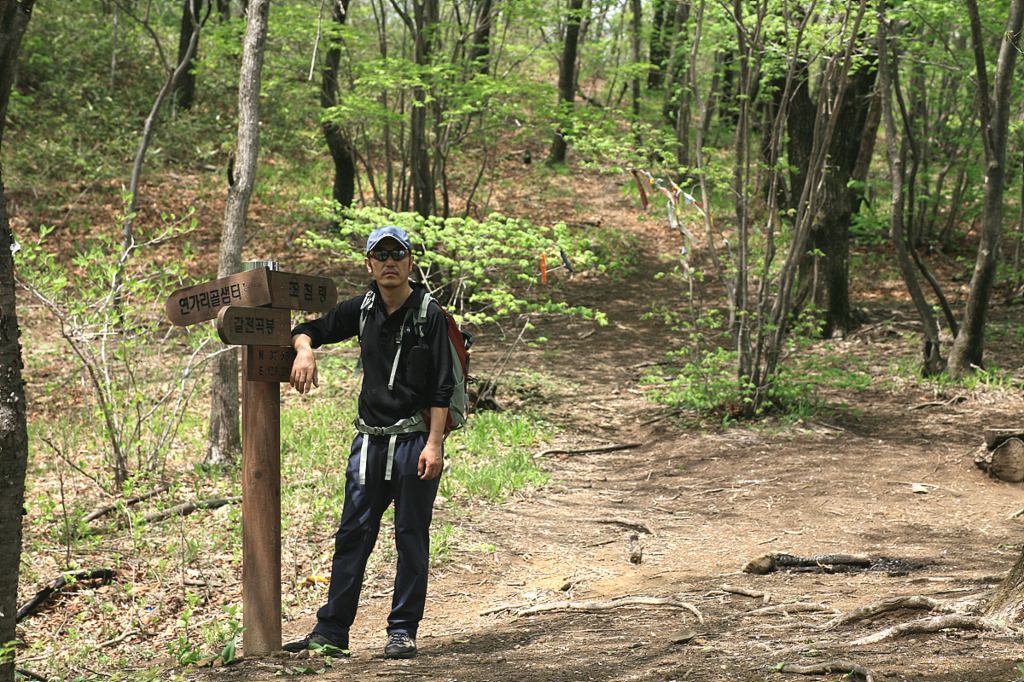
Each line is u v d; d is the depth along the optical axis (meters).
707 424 8.91
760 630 3.37
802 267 12.84
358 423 3.29
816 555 5.12
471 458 7.80
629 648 3.24
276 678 2.86
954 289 14.40
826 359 10.77
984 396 9.05
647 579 4.83
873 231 15.95
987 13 9.33
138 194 17.11
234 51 13.38
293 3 15.04
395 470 3.22
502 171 21.56
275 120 21.34
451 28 14.66
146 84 21.64
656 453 8.27
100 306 6.81
